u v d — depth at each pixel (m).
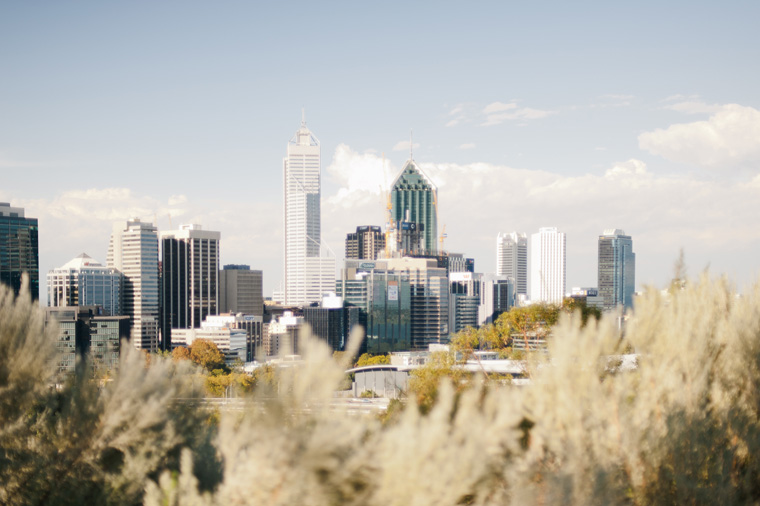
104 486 4.71
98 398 5.06
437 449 3.28
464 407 3.46
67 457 4.89
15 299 5.34
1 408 5.05
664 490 4.71
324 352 3.40
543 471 4.04
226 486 3.45
